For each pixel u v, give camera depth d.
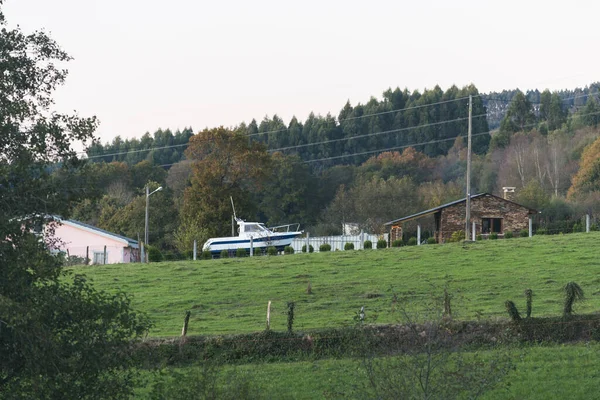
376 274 147.88
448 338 63.31
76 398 56.75
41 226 56.00
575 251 158.88
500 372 62.56
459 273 143.38
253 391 71.31
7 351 54.53
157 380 65.62
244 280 148.75
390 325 84.56
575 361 85.19
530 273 139.50
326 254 176.62
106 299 59.53
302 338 93.25
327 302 125.88
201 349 92.94
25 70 58.38
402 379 61.12
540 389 77.94
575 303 111.38
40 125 56.50
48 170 57.69
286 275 151.62
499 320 92.94
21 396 54.56
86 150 58.50
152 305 130.00
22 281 53.72
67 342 56.66
